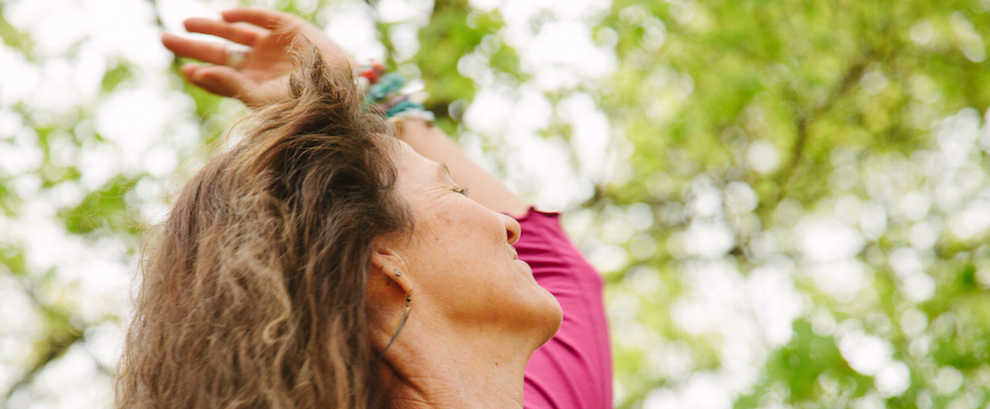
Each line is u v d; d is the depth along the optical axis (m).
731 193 6.88
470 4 5.38
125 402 1.00
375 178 0.97
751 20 6.01
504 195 1.53
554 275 1.48
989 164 6.71
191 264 0.97
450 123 5.27
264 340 0.86
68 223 4.40
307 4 5.08
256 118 1.05
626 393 7.62
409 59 5.16
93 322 5.55
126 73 4.93
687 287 7.22
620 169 6.70
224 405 0.88
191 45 1.39
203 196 0.99
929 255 6.46
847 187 6.94
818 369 3.83
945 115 6.88
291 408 0.87
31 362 5.81
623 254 7.26
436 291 0.96
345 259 0.92
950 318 5.06
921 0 6.48
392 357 0.94
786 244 6.89
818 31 6.17
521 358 1.00
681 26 5.89
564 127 5.94
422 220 0.98
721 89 5.89
